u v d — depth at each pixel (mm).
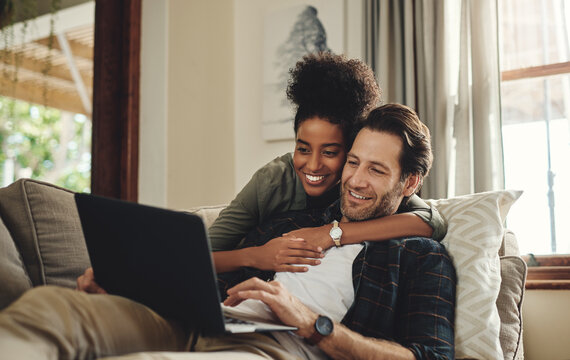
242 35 3160
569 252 2242
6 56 2592
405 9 2498
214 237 1544
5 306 1264
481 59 2314
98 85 2713
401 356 1074
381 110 1334
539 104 2369
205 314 926
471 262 1269
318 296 1214
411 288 1225
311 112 1487
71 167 6512
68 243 1450
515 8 2455
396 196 1317
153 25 2807
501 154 2250
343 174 1355
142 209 984
